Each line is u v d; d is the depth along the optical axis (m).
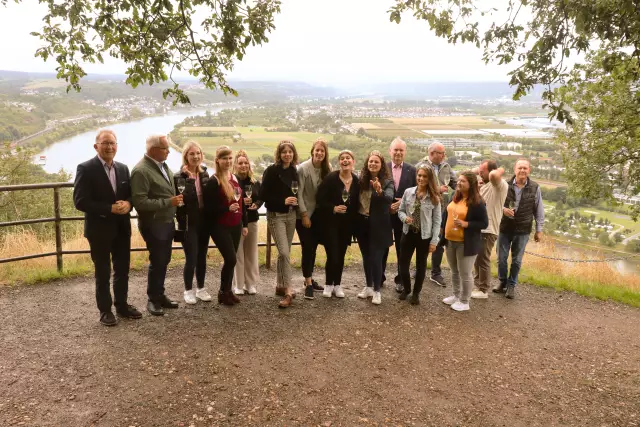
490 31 3.81
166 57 4.21
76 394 2.95
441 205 4.97
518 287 5.96
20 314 4.16
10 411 2.73
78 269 5.46
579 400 3.28
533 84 3.46
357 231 4.99
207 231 4.56
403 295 5.09
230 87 4.51
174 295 4.89
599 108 14.00
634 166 15.39
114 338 3.77
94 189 3.77
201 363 3.44
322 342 3.93
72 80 4.25
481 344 4.11
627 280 7.45
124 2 3.72
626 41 3.00
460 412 3.04
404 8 4.16
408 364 3.64
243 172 4.82
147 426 2.68
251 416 2.84
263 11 4.03
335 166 5.08
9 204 13.73
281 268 4.80
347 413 2.94
